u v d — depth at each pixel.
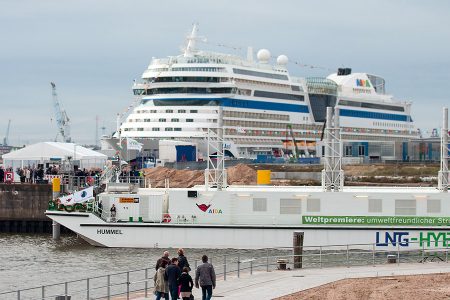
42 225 110.50
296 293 51.53
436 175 149.75
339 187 82.75
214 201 82.19
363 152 194.62
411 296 49.31
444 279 56.25
